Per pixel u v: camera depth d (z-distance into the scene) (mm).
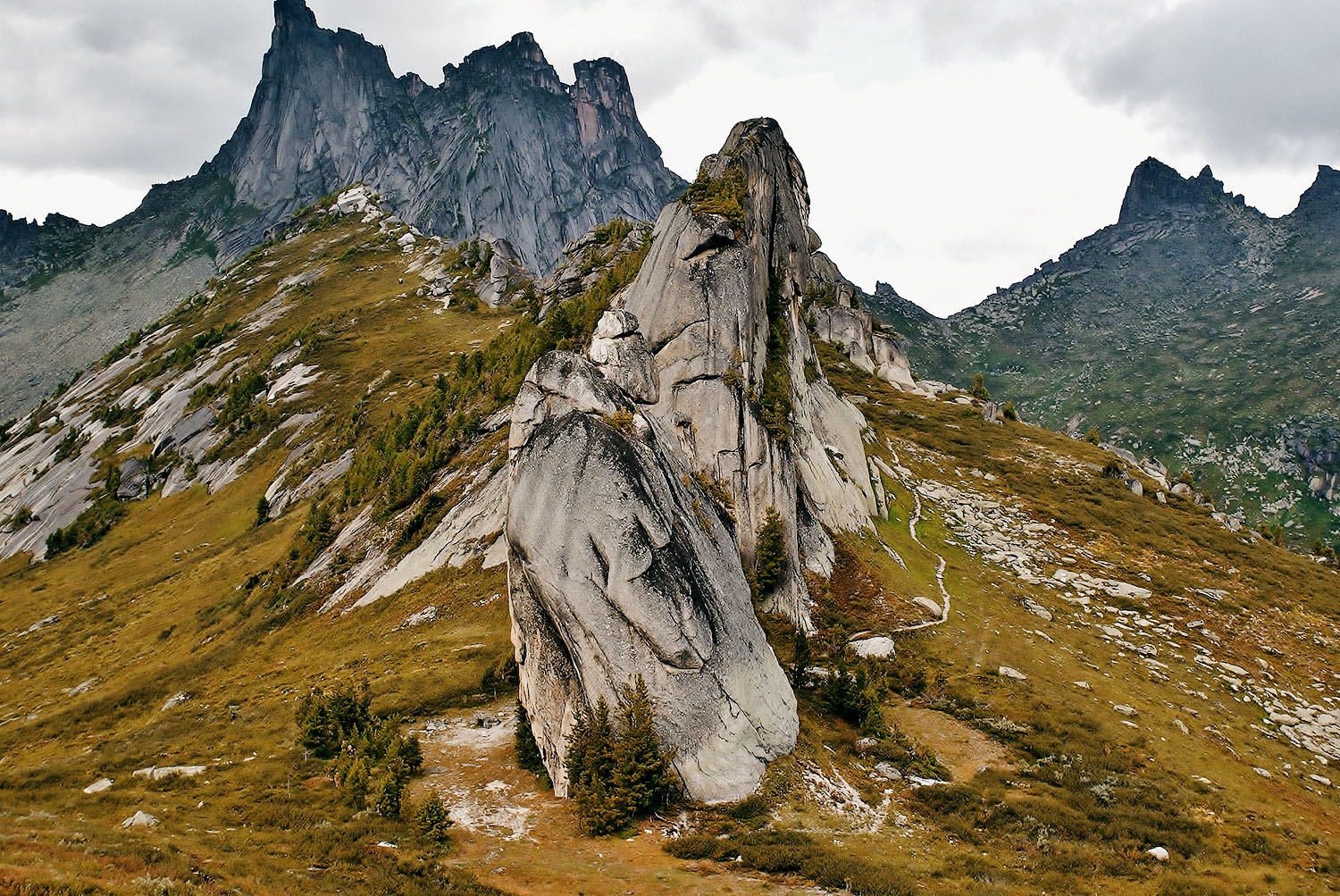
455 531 79750
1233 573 90750
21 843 27125
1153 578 87438
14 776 48281
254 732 51781
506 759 43906
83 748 59562
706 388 62406
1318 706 65625
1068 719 56281
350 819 37031
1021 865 37062
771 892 31547
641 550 40031
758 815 38062
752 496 61906
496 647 58312
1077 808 44125
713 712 40094
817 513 76750
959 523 96188
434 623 66812
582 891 31141
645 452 43562
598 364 54875
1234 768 53000
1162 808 45562
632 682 38875
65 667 90688
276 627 82188
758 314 73000
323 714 46875
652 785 37281
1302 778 53281
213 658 78062
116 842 29734
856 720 51562
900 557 81500
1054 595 81000
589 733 38156
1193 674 68375
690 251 65938
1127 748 53375
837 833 37719
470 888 30438
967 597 76750
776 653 56781
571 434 42188
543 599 40594
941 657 64062
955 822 40656
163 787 42688
